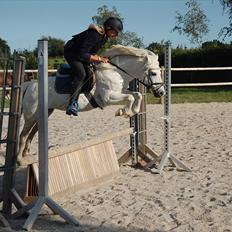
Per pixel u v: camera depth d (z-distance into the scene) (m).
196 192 6.14
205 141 9.95
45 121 4.92
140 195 6.04
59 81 7.10
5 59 4.88
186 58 29.92
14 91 5.05
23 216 5.19
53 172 5.76
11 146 5.15
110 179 6.90
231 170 7.37
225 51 29.28
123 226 4.89
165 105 7.46
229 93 22.41
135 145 7.76
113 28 6.85
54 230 4.77
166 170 7.43
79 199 5.87
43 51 4.88
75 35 6.97
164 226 4.88
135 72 7.25
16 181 6.80
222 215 5.20
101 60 6.97
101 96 7.17
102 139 6.79
